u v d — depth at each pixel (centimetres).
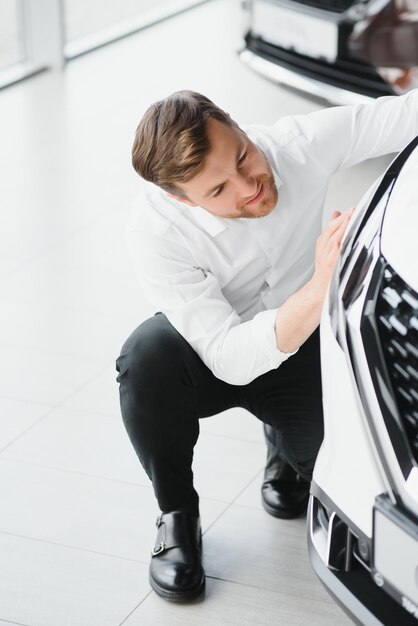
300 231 192
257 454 239
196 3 646
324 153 191
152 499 225
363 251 153
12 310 313
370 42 374
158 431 192
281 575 199
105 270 336
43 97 505
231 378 184
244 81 506
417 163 158
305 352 196
